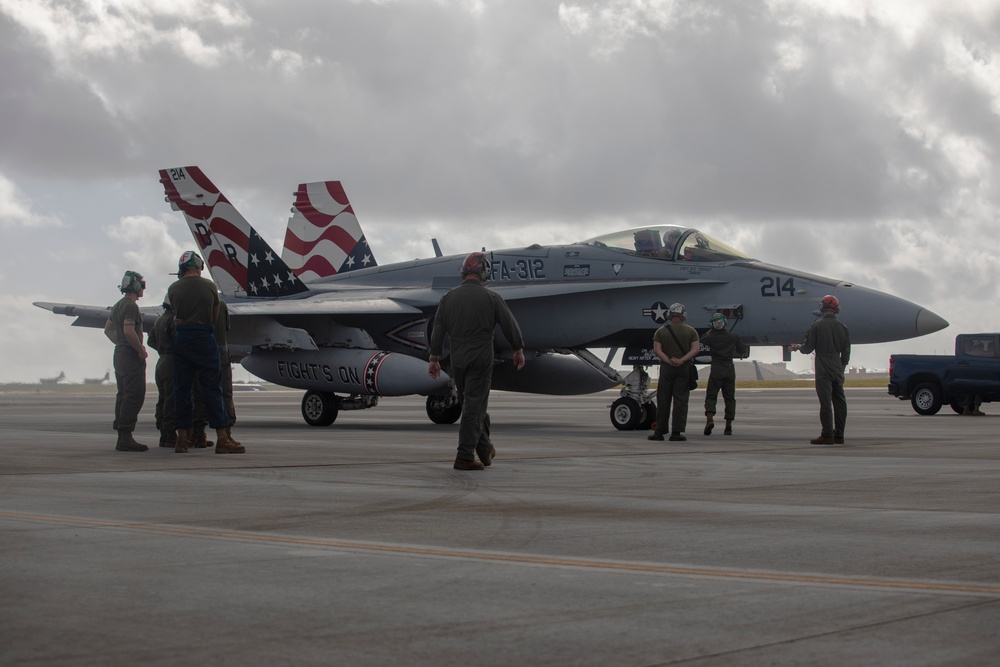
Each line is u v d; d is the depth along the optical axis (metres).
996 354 24.53
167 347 12.45
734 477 8.95
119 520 6.23
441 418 20.17
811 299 16.30
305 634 3.61
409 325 19.81
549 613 3.90
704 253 17.64
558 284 18.41
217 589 4.30
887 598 4.14
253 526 6.02
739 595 4.20
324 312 18.34
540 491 7.82
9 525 6.01
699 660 3.29
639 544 5.42
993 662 3.27
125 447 11.72
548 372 20.30
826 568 4.77
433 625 3.73
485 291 9.67
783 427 18.80
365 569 4.73
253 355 19.39
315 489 7.88
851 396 46.16
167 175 22.58
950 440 14.43
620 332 17.89
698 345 14.27
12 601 4.09
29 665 3.25
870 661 3.28
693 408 31.53
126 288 11.64
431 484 8.29
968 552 5.18
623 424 17.41
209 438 14.72
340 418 23.69
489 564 4.86
